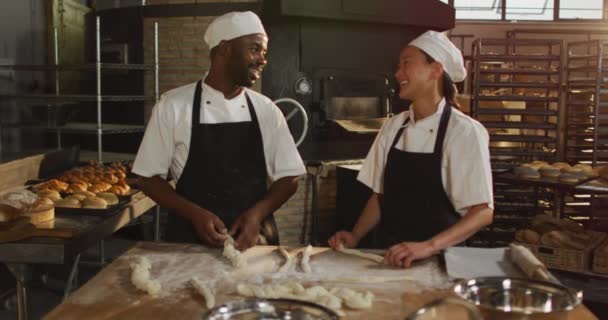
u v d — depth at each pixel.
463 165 2.79
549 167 5.43
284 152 3.35
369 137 7.70
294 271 2.50
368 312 2.06
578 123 7.31
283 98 7.13
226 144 3.24
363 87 7.63
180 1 7.34
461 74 2.96
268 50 7.07
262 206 3.12
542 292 1.92
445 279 2.40
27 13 8.35
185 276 2.42
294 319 1.81
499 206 6.54
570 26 12.40
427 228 2.93
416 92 2.91
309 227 7.27
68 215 3.89
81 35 9.51
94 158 7.24
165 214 7.00
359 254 2.71
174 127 3.21
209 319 1.74
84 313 2.04
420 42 2.87
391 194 3.04
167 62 7.47
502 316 1.67
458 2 12.51
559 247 4.41
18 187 4.71
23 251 3.29
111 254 6.64
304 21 7.17
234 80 3.18
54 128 6.98
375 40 7.70
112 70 7.87
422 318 1.68
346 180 6.94
